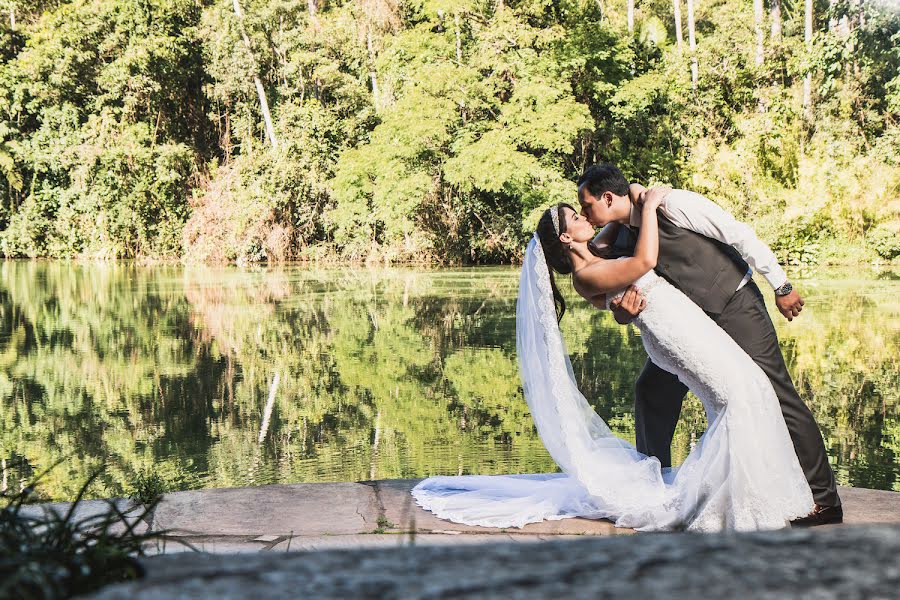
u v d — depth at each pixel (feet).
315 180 78.79
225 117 96.73
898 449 15.07
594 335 29.99
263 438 17.20
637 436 11.00
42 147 92.53
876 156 62.34
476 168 63.46
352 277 58.75
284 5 83.41
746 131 63.62
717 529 9.10
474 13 71.20
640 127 71.46
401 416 18.72
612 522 9.62
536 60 67.15
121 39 89.97
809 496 9.06
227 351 28.14
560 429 10.19
